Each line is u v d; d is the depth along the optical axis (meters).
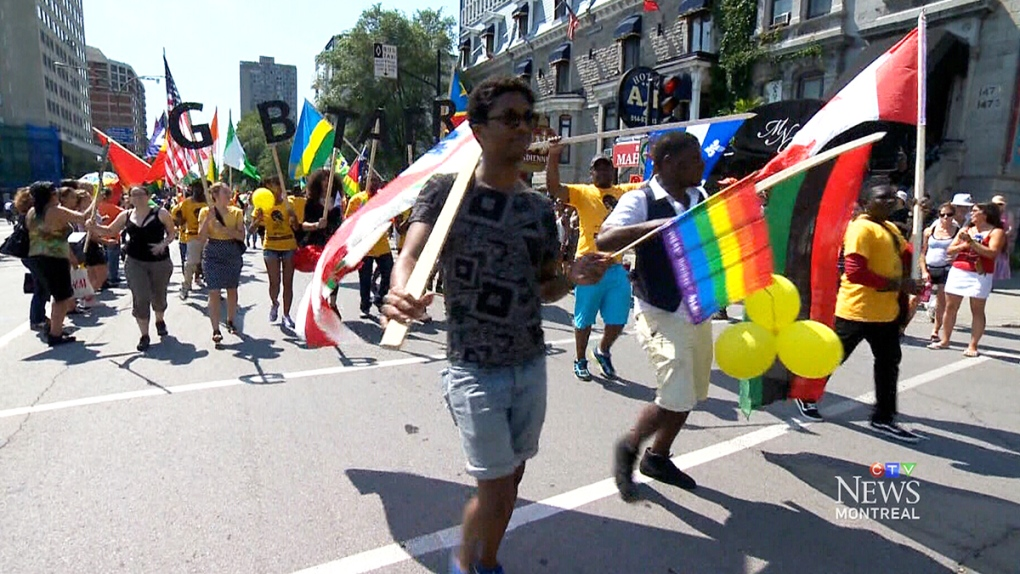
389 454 3.81
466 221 2.11
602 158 5.20
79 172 78.38
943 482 3.57
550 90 34.00
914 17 15.96
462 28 47.50
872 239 4.14
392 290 1.89
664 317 3.17
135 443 3.91
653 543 2.92
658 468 3.45
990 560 2.81
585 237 5.12
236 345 6.53
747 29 20.86
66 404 4.61
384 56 25.64
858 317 4.18
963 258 6.59
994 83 14.83
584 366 5.48
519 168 2.21
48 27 83.50
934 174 15.20
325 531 2.94
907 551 2.88
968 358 6.48
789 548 2.89
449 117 8.95
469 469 2.16
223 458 3.71
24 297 9.90
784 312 3.10
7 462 3.62
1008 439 4.23
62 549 2.75
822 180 3.54
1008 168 14.88
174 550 2.76
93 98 106.88
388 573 2.64
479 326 2.11
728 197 2.83
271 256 7.43
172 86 8.73
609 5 28.48
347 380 5.32
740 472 3.67
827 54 18.34
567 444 4.03
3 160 65.44
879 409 4.31
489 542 2.30
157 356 6.05
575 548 2.86
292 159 9.16
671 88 11.62
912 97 3.74
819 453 3.95
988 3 14.65
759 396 3.77
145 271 6.25
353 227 3.58
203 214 6.70
